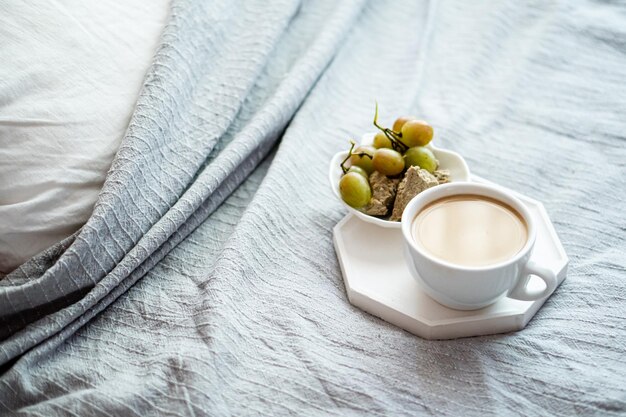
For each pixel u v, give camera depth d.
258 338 0.62
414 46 0.91
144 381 0.58
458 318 0.60
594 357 0.59
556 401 0.57
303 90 0.81
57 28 0.72
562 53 0.87
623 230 0.68
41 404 0.58
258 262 0.67
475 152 0.77
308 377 0.59
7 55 0.69
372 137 0.74
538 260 0.64
